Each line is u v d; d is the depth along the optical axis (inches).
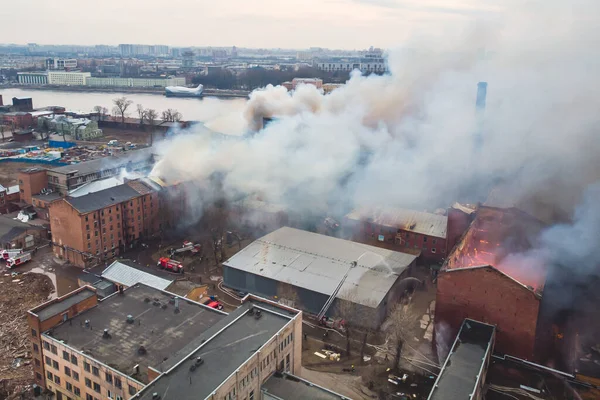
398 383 2188.7
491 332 2144.4
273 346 1870.1
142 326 2142.0
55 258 3548.2
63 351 1998.0
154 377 1763.0
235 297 2994.6
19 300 2955.2
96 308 2277.3
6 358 2390.5
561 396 1931.6
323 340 2539.4
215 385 1616.6
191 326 2154.3
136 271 2950.3
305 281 2842.0
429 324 2696.9
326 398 1749.5
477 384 1806.1
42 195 4461.1
